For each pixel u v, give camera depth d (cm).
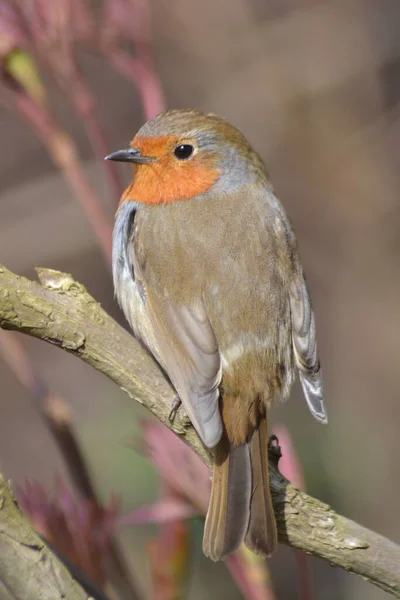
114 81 1585
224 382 677
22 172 1588
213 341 689
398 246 1518
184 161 781
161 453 736
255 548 615
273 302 713
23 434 1575
